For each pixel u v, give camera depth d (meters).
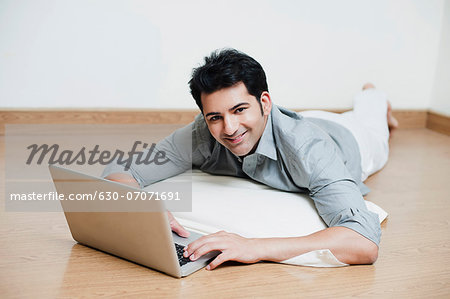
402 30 3.04
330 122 1.97
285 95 2.99
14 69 2.61
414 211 1.78
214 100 1.26
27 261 1.29
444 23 3.06
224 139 1.33
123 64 2.74
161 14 2.71
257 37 2.86
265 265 1.30
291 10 2.86
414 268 1.33
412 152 2.61
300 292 1.18
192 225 1.45
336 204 1.34
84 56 2.69
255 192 1.62
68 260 1.30
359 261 1.29
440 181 2.14
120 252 1.29
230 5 2.78
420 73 3.14
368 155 2.10
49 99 2.71
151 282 1.19
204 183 1.73
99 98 2.77
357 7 2.95
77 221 1.32
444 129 3.05
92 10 2.63
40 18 2.59
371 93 2.53
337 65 3.01
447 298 1.19
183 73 2.82
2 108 2.63
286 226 1.42
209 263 1.27
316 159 1.40
